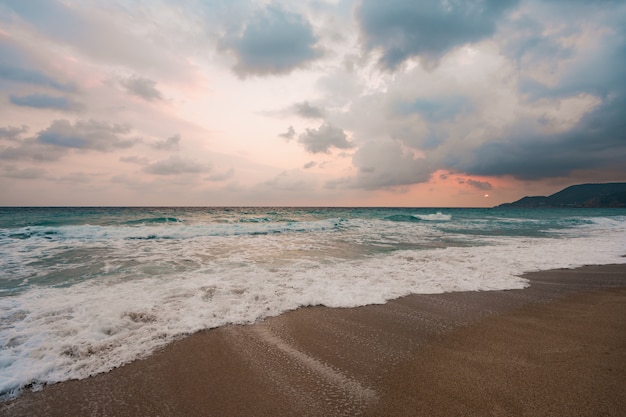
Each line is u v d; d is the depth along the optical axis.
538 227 24.11
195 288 6.43
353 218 31.72
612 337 4.24
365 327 4.66
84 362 3.53
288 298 5.89
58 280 7.01
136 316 4.87
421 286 6.85
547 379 3.15
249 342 4.13
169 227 17.34
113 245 12.16
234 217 32.47
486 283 7.14
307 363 3.59
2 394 2.98
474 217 39.59
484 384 3.09
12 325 4.46
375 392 2.99
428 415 2.63
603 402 2.74
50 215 31.58
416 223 26.91
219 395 2.96
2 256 9.73
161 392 3.02
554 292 6.51
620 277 7.77
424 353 3.81
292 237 15.70
